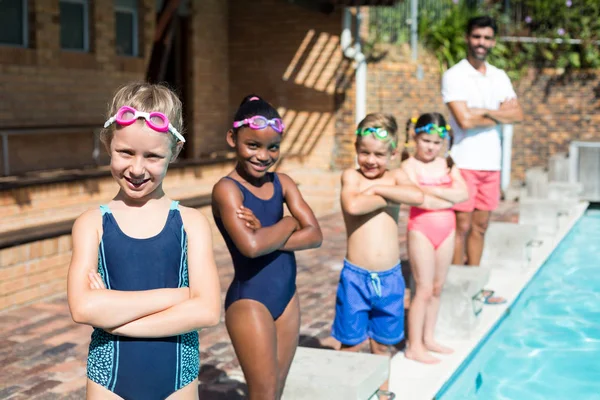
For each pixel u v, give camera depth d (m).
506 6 15.40
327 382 3.81
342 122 13.31
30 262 6.79
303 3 12.45
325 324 6.22
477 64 6.96
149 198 2.56
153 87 2.50
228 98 14.38
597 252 9.79
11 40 10.08
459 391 5.14
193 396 2.64
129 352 2.48
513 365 5.71
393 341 4.67
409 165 5.30
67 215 8.00
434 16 14.72
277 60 13.81
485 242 8.09
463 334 5.73
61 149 10.79
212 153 13.94
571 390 5.20
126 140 2.38
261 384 3.36
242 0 14.01
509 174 13.78
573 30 15.07
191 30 13.44
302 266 8.51
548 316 7.02
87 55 11.03
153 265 2.49
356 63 12.93
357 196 4.43
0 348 5.55
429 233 5.09
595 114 14.66
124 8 11.89
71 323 6.23
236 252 3.44
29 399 4.57
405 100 13.63
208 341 5.75
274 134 3.31
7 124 9.89
